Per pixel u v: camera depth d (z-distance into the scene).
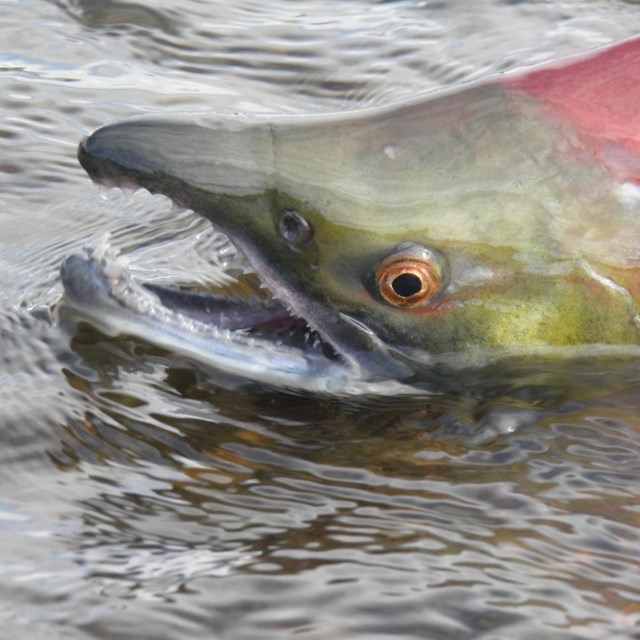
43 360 11.34
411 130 11.00
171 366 11.31
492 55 17.23
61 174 14.87
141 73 16.98
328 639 8.43
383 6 18.38
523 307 11.09
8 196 14.45
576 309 11.10
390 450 10.44
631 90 11.02
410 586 8.90
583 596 8.86
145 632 8.45
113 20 17.97
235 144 11.01
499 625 8.59
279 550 9.24
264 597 8.77
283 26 17.92
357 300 11.13
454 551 9.26
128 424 10.60
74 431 10.48
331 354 11.34
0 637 8.38
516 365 11.28
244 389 11.12
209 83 16.84
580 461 10.31
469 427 10.73
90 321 11.79
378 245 10.91
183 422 10.67
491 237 10.90
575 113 10.96
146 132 11.02
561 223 10.89
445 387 11.23
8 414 10.61
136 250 13.03
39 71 16.86
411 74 17.00
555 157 10.87
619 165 10.86
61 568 9.00
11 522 9.44
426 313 11.12
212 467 10.16
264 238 11.04
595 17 17.94
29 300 12.20
